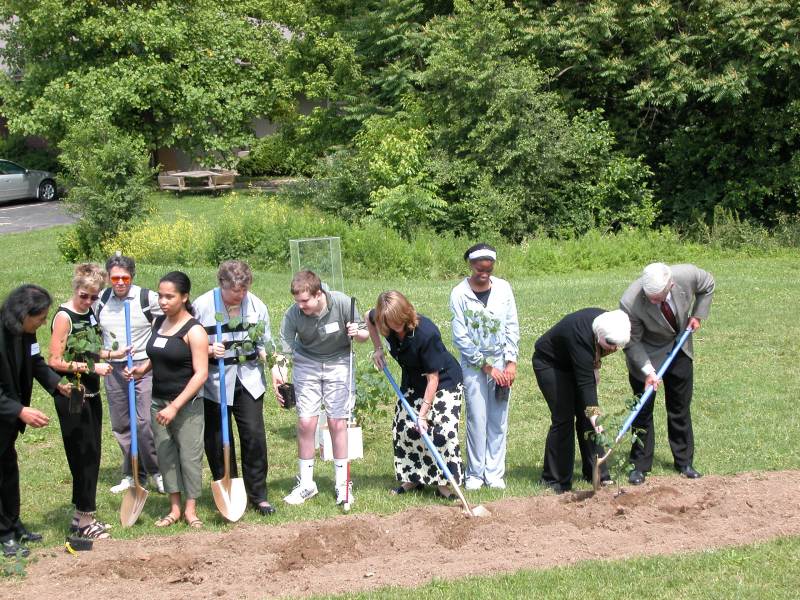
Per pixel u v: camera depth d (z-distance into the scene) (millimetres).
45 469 8039
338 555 5918
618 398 9984
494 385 7281
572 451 7254
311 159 26812
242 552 6027
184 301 6473
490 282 7223
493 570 5547
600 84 23500
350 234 18609
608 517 6438
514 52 22828
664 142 23891
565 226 21828
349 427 7406
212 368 6707
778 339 12102
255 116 29750
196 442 6574
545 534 6176
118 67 27047
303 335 6902
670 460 7934
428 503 6988
